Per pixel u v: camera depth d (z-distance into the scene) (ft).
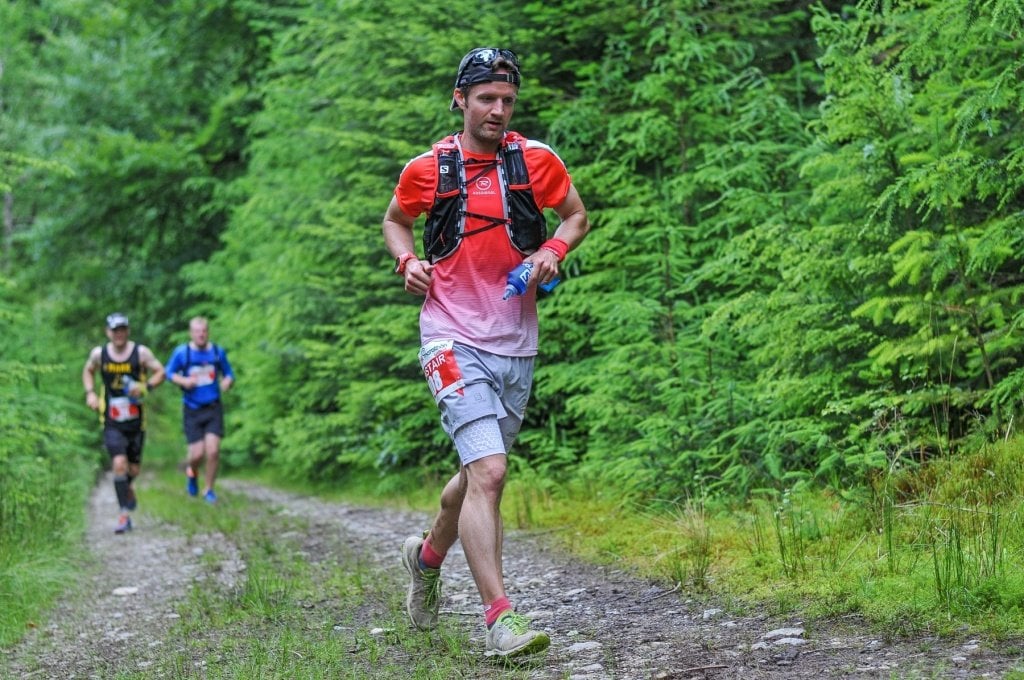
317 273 55.16
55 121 96.78
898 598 18.13
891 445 26.16
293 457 58.18
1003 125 25.68
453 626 21.09
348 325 53.52
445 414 18.39
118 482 45.44
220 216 96.22
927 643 16.02
